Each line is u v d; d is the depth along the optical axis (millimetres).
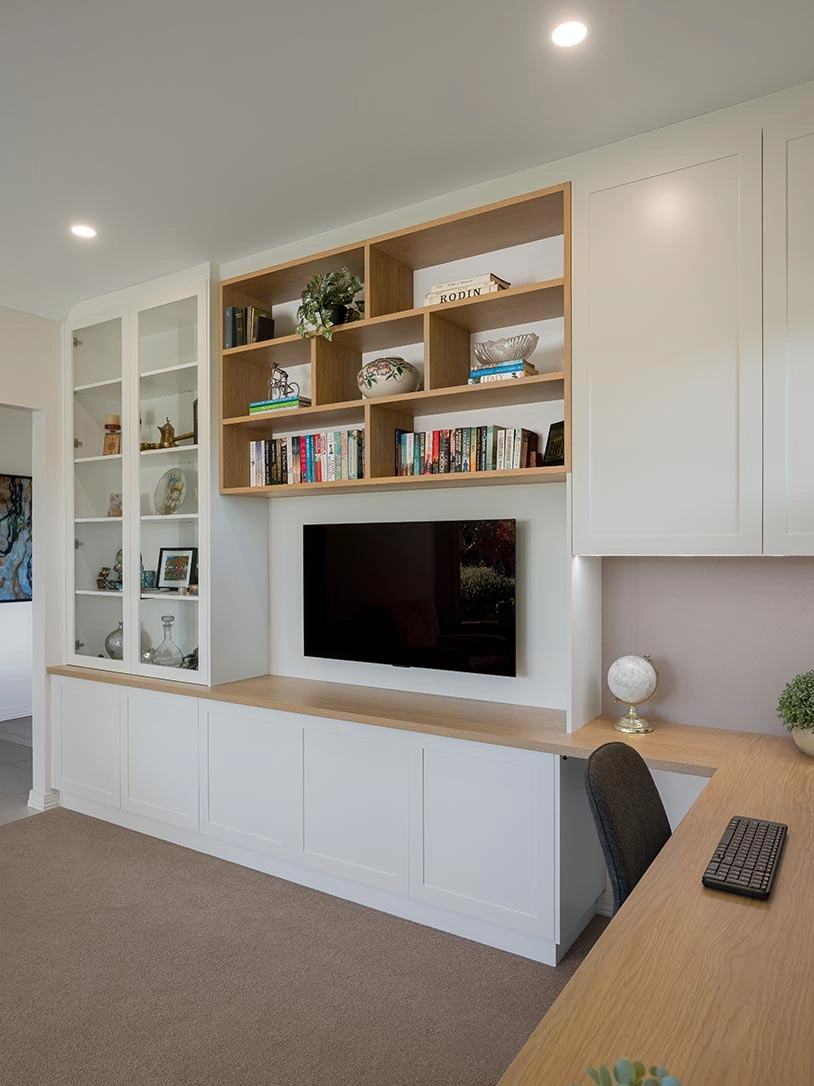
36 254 3293
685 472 2248
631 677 2441
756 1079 818
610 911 2713
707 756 2182
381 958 2445
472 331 2953
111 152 2467
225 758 3176
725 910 1225
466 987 2279
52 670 3861
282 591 3588
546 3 1777
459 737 2512
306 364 3492
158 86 2107
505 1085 810
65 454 3986
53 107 2201
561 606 2779
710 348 2213
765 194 2143
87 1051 2002
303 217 2979
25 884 2998
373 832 2740
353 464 2998
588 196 2424
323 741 2865
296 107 2219
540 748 2357
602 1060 854
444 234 2762
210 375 3355
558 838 2350
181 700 3330
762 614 2447
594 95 2164
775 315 2119
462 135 2387
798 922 1181
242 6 1783
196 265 3447
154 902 2844
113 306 3740
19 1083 1882
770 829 1539
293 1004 2201
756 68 2037
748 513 2148
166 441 3549
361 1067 1934
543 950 2416
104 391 3838
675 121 2289
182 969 2389
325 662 3432
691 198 2256
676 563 2588
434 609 2959
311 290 3020
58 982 2318
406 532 3031
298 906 2809
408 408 2947
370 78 2080
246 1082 1884
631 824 1566
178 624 3479
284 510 3580
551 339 2807
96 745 3699
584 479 2416
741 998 977
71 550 3953
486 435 2703
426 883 2613
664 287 2287
